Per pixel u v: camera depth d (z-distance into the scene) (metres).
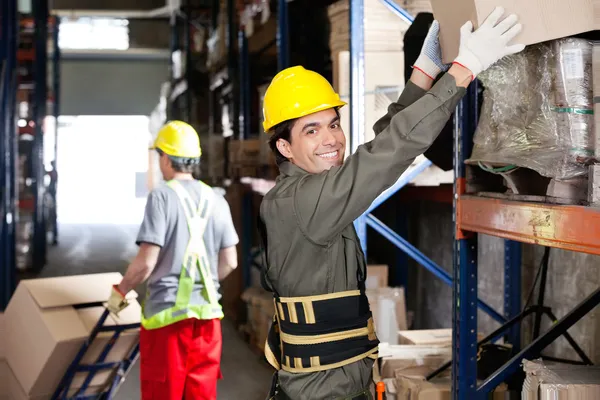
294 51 6.85
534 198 2.20
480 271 5.12
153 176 20.11
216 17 10.54
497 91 2.30
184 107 13.96
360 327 2.01
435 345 3.95
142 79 25.30
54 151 15.04
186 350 3.47
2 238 7.69
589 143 1.94
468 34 1.75
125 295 3.49
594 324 3.57
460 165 2.78
